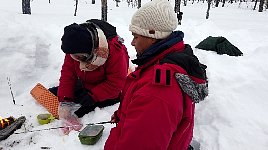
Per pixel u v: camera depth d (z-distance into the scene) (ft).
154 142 4.67
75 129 10.03
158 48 5.02
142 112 4.71
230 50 19.33
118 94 11.40
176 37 5.18
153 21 5.02
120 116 6.28
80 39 9.07
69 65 11.26
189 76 4.92
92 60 9.95
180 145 5.52
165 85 4.66
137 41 5.35
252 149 9.29
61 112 10.74
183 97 4.94
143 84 4.95
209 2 54.60
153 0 5.22
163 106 4.63
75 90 11.67
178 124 5.23
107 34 10.92
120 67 11.03
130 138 4.78
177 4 50.29
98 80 11.34
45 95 11.82
